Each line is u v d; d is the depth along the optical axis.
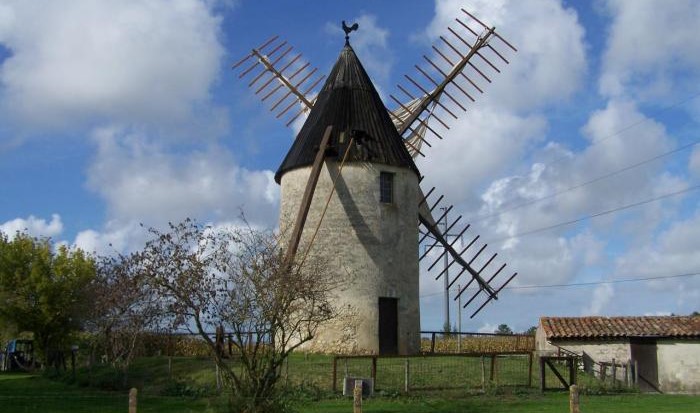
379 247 26.56
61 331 39.91
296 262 20.62
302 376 20.83
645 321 30.36
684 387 28.53
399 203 27.44
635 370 24.81
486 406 18.11
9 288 40.03
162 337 25.75
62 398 19.84
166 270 16.66
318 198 26.75
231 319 15.67
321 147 25.58
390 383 20.48
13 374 35.47
